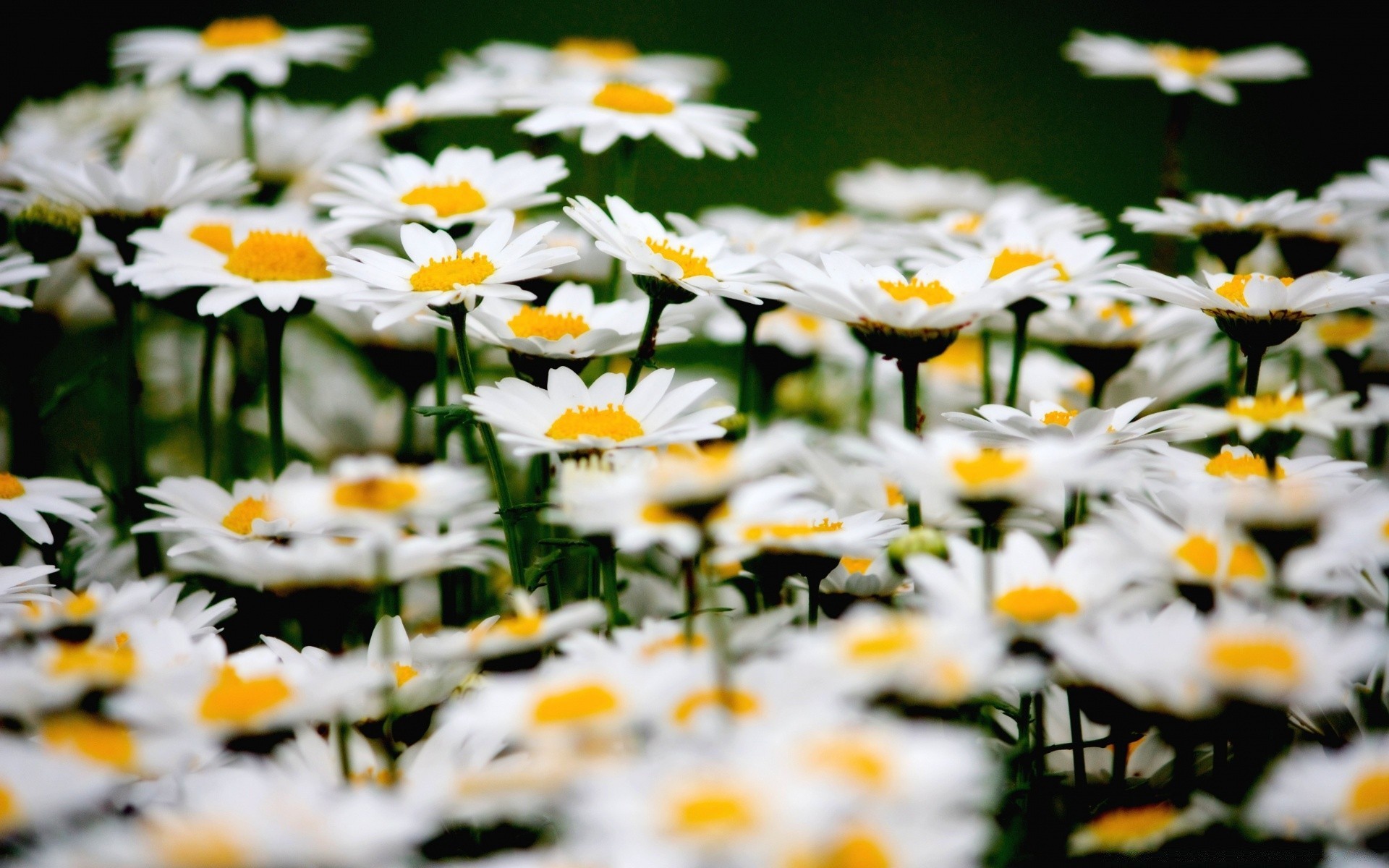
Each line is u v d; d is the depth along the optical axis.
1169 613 1.61
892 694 1.59
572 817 1.58
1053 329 1.71
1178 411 1.65
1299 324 1.66
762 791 1.49
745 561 1.64
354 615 1.64
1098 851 1.61
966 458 1.60
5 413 1.77
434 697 1.62
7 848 1.58
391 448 1.78
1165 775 1.63
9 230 1.76
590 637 1.62
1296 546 1.61
